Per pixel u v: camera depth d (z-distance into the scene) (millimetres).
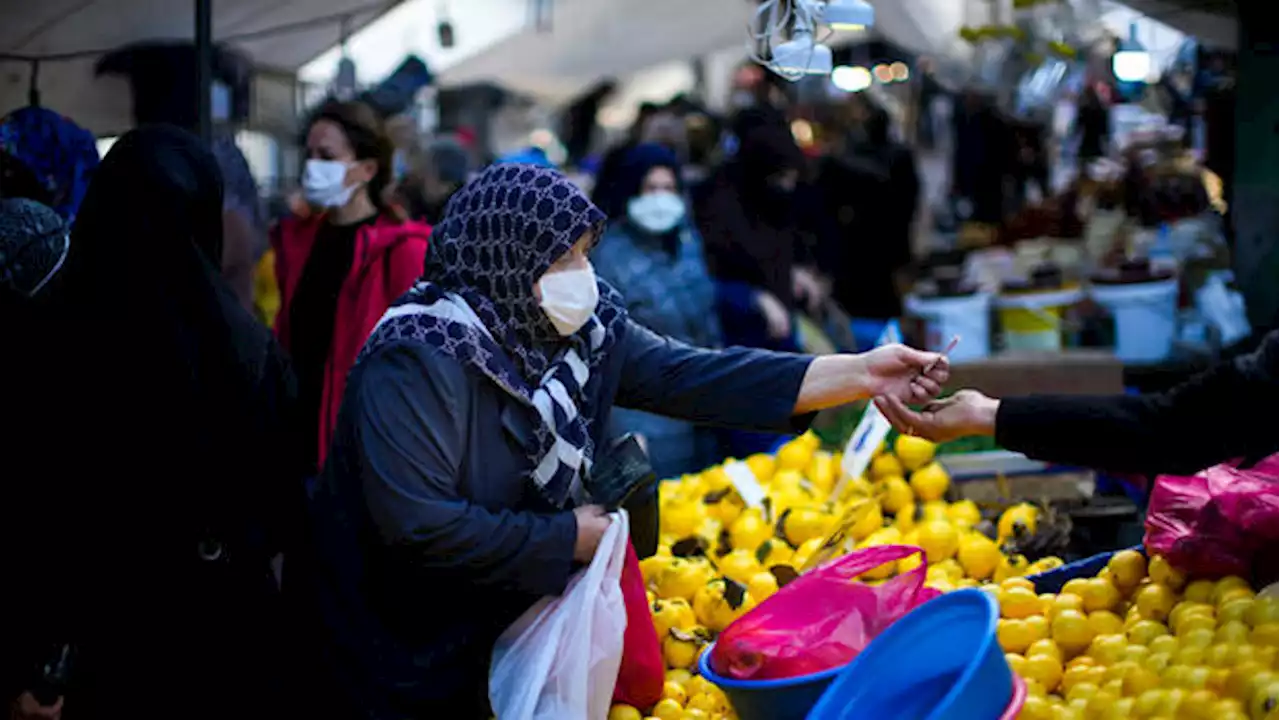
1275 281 4848
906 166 9828
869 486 4203
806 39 3688
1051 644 3123
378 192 4719
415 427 2867
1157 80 7332
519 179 2936
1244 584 2986
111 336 2920
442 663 3006
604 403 3182
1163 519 3174
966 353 6719
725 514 4070
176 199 2959
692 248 6453
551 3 11969
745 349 3422
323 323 4598
